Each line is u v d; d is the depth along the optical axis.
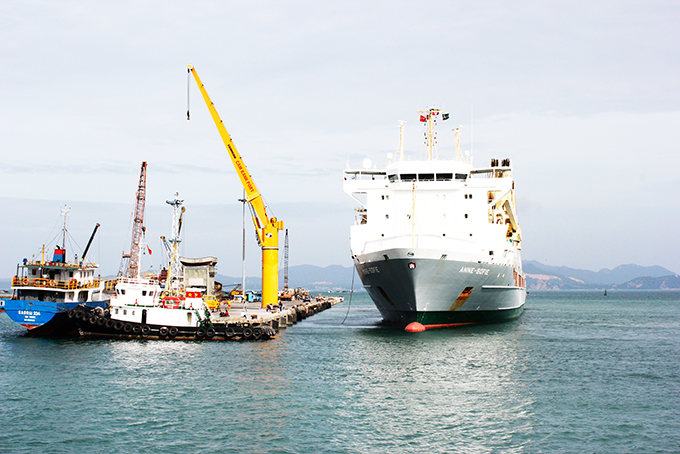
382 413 32.78
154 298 59.66
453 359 48.72
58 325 59.69
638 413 33.06
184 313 59.31
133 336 58.56
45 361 46.44
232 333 58.81
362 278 67.44
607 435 29.31
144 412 32.59
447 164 65.19
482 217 64.38
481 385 39.44
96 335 59.09
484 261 60.94
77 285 62.28
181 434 29.09
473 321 70.06
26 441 27.98
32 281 60.31
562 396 36.66
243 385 38.81
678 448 27.53
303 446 27.64
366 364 46.31
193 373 42.34
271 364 46.06
